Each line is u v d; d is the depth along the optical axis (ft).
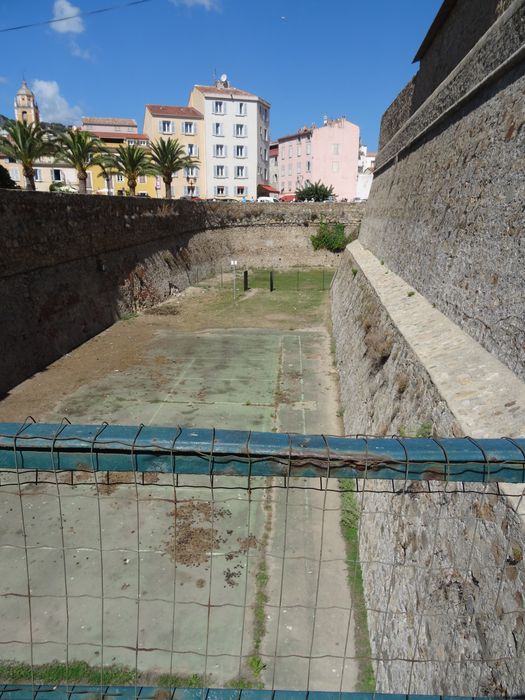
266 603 20.22
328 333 62.39
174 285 88.02
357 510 25.03
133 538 23.97
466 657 11.46
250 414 38.50
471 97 27.09
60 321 53.67
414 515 16.81
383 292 35.99
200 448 6.28
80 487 27.96
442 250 27.94
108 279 67.00
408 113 49.14
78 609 19.89
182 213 98.78
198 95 182.91
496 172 21.61
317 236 128.16
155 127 177.27
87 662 17.61
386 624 16.98
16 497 26.91
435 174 32.96
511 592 10.29
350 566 22.31
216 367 49.29
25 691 7.13
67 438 6.28
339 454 6.26
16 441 6.31
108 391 42.68
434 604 13.69
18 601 20.29
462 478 6.35
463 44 31.01
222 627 19.15
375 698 7.11
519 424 13.67
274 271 121.90
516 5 21.21
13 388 42.93
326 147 209.05
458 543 13.24
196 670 17.37
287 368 49.16
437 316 25.91
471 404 15.71
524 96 20.04
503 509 11.31
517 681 9.41
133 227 76.23
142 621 19.34
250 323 67.82
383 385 26.30
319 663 17.63
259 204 126.31
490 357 18.94
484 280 21.16
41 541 23.73
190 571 21.93
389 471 6.35
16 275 48.14
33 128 83.15
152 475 28.99
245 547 23.47
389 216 49.90
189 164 126.31
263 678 17.11
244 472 6.40
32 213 50.72
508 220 19.61
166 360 51.37
